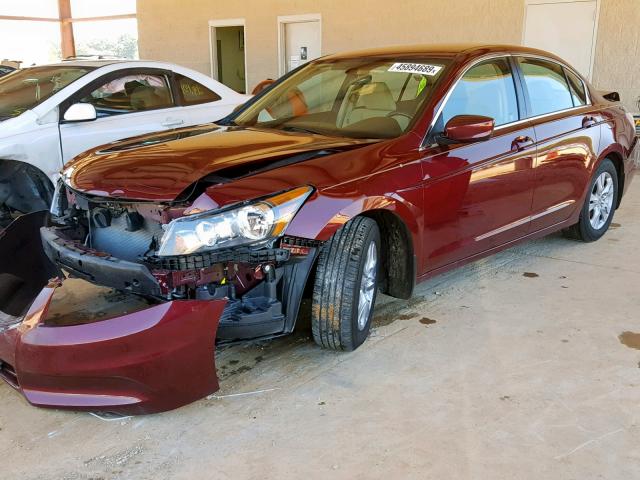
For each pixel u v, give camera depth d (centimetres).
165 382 260
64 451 258
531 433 267
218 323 270
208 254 267
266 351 341
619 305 402
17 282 326
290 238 282
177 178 286
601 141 492
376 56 424
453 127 340
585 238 524
